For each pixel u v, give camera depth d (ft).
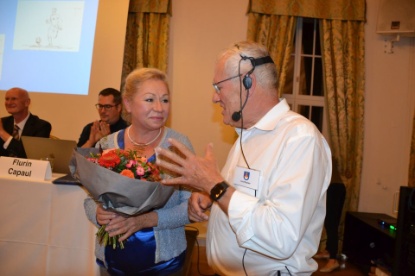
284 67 12.81
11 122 9.99
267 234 2.91
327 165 3.47
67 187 5.04
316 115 13.87
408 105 12.94
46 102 11.32
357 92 12.84
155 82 4.40
